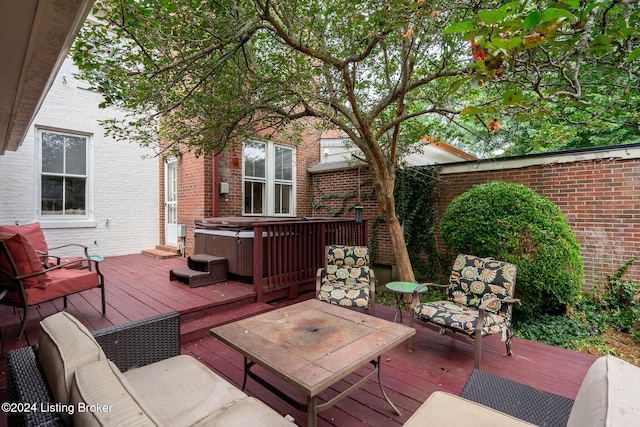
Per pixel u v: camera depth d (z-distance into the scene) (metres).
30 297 2.69
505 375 2.55
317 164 8.21
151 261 6.10
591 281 4.38
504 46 1.34
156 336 1.89
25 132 3.75
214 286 4.29
